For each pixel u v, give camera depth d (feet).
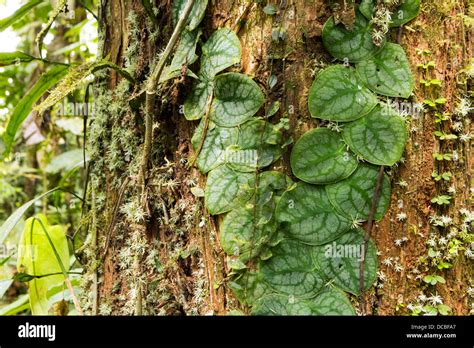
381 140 3.34
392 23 3.40
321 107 3.35
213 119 3.56
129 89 4.05
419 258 3.38
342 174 3.35
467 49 3.56
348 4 3.34
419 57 3.43
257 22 3.45
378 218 3.35
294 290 3.35
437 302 3.37
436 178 3.39
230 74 3.47
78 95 5.43
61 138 7.91
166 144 3.80
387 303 3.34
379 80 3.38
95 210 4.33
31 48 7.88
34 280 4.50
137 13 3.99
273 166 3.42
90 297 4.25
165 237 3.76
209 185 3.52
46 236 4.51
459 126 3.49
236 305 3.44
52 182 7.84
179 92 3.70
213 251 3.53
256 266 3.38
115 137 4.13
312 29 3.36
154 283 3.75
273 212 3.37
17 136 7.92
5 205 8.31
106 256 4.15
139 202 3.79
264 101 3.41
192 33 3.64
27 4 4.90
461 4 3.56
